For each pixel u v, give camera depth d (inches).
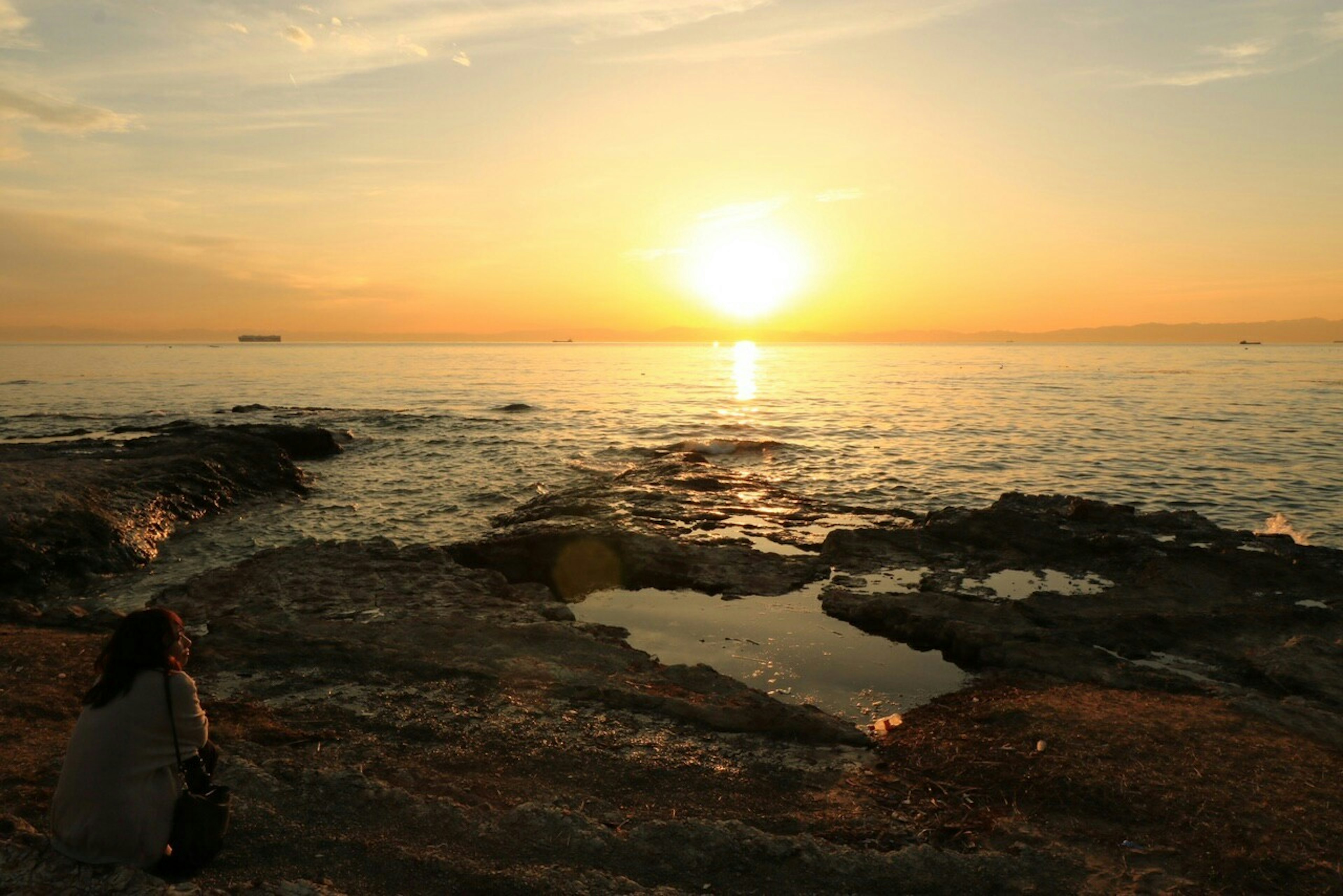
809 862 186.2
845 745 271.3
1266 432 1373.0
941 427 1487.5
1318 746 258.8
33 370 3905.0
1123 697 307.9
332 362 5713.6
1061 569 514.6
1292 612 398.3
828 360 6545.3
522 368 4795.8
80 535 563.2
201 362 5260.8
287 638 342.6
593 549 539.2
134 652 159.6
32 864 150.2
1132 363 5477.4
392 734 257.6
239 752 230.8
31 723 249.1
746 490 809.5
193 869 158.6
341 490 878.4
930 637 394.3
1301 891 180.7
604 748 255.9
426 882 164.4
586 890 164.1
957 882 181.8
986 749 260.5
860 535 577.9
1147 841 202.4
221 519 725.9
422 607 418.3
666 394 2498.8
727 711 287.1
